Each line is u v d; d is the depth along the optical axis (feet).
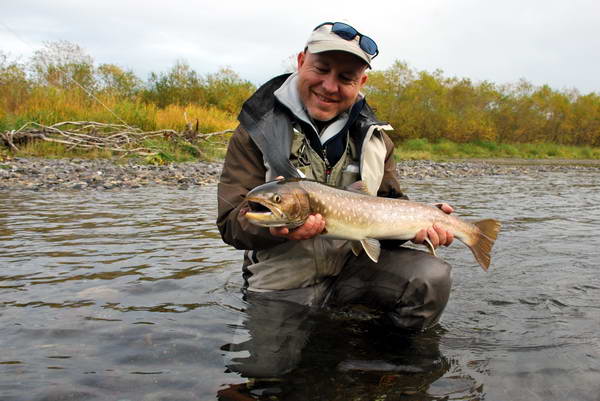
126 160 18.70
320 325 3.79
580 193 14.93
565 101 63.41
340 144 4.16
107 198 10.43
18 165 14.97
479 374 3.02
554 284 5.06
